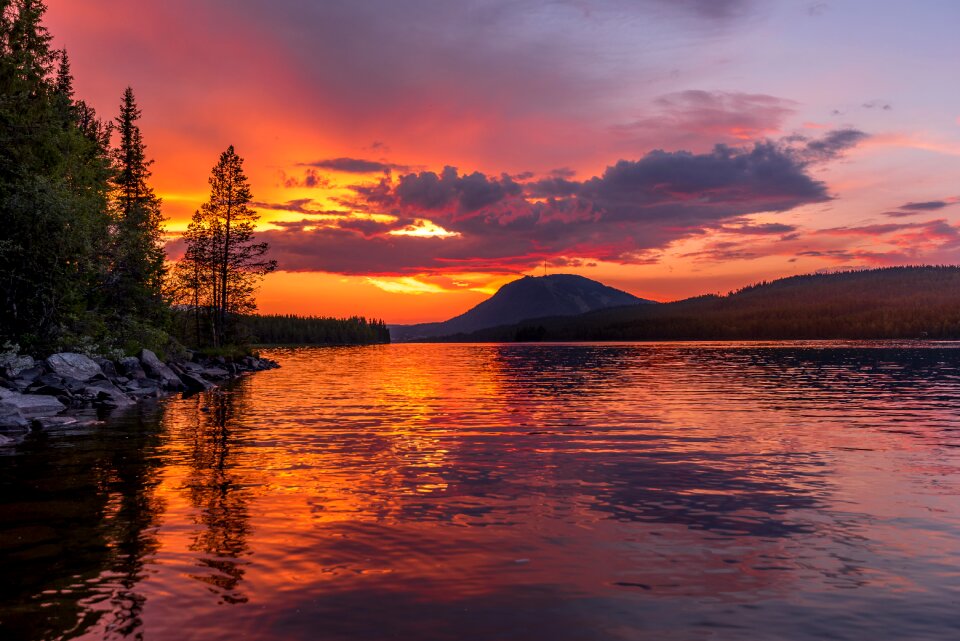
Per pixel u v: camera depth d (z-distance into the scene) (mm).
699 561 8367
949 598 7176
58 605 6891
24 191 35594
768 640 6152
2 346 32938
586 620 6570
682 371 57719
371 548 8859
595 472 14000
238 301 75312
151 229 45062
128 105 67938
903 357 88750
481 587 7461
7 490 12266
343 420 23422
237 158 74438
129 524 9992
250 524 9992
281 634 6223
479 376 52438
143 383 36406
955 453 16219
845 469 14266
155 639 6117
